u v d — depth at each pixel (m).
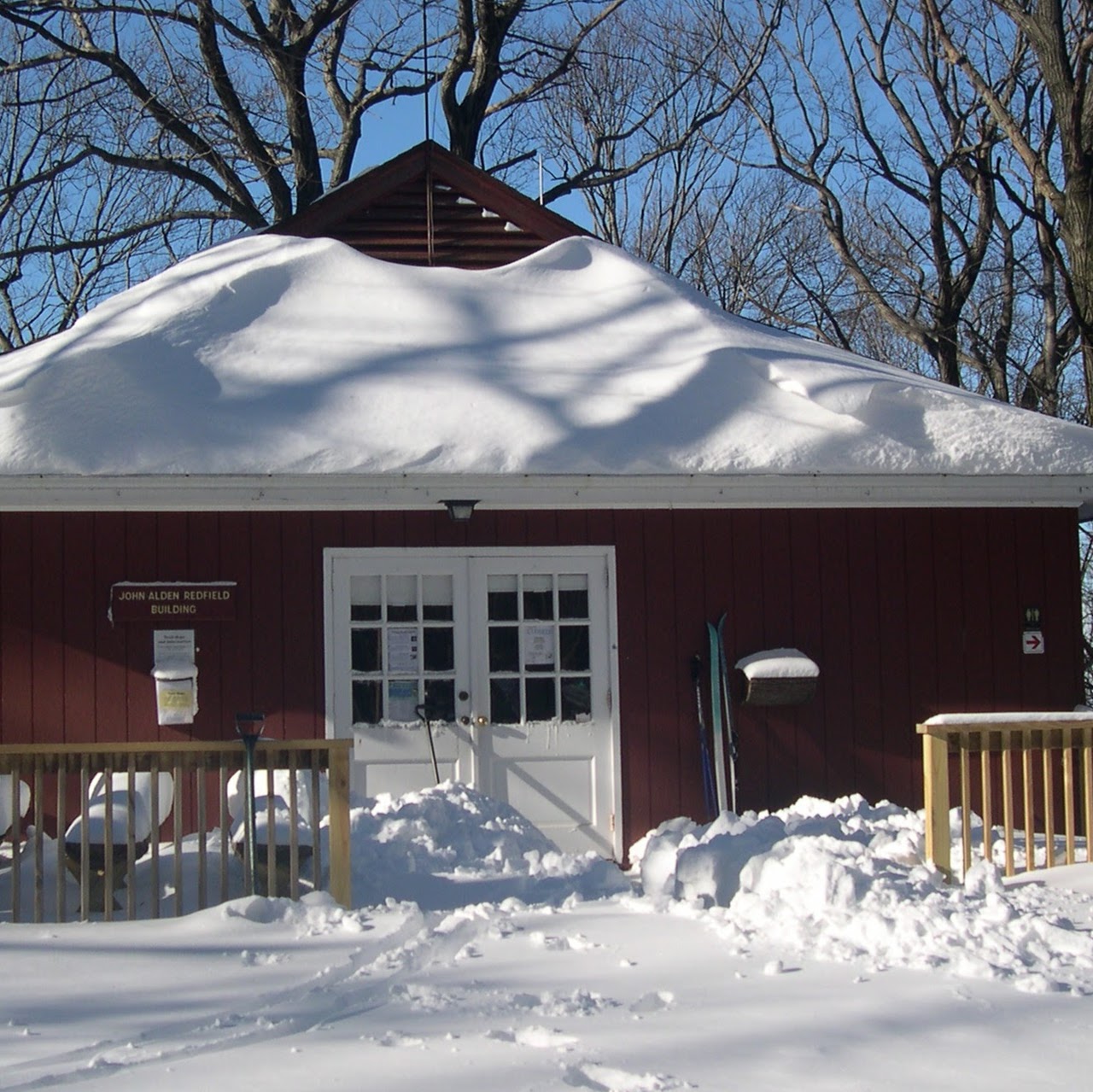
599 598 10.34
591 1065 4.58
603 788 10.22
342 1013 5.28
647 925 6.72
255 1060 4.70
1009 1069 4.56
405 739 10.09
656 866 8.00
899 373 12.57
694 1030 4.96
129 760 7.05
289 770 7.34
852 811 9.80
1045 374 23.52
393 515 10.15
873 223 29.92
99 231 29.91
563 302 12.38
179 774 7.16
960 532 10.72
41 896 6.93
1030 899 6.86
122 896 7.54
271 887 7.11
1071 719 7.92
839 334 27.31
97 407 9.80
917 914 6.27
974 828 10.18
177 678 9.73
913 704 10.55
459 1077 4.48
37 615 9.74
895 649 10.57
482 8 22.92
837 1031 4.91
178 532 9.93
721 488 9.95
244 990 5.59
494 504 10.01
